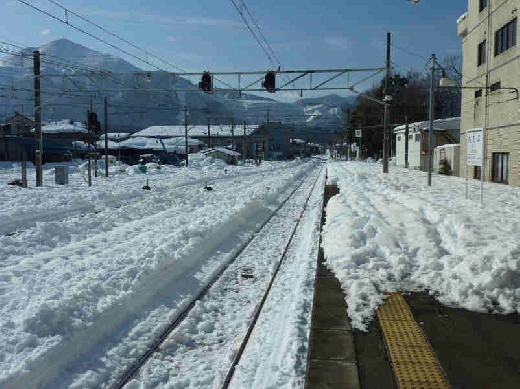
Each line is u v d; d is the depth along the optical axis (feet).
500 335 17.54
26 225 44.75
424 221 33.27
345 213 40.40
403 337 17.33
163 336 20.66
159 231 40.96
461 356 15.85
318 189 99.71
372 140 284.00
